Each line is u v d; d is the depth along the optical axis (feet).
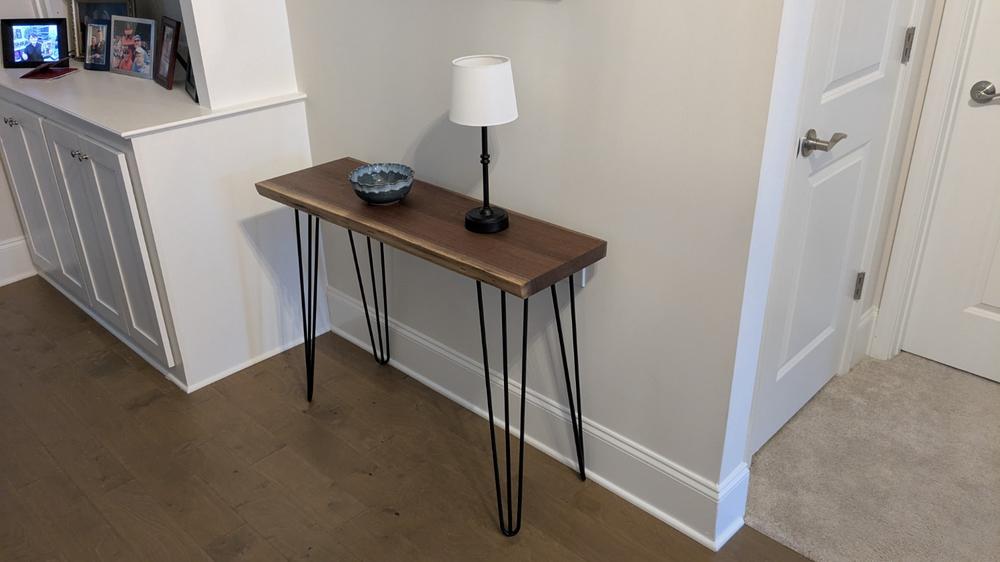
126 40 9.46
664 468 6.60
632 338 6.42
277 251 9.00
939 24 7.43
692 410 6.23
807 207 6.45
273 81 8.45
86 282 9.59
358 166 7.97
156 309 8.31
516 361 7.55
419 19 6.95
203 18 7.69
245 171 8.40
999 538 6.54
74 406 8.43
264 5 8.10
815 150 6.03
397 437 7.88
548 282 5.65
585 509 6.92
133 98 8.50
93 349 9.51
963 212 8.12
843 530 6.64
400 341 8.86
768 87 4.92
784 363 7.30
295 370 9.06
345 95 8.10
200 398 8.55
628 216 6.03
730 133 5.21
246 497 7.11
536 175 6.57
